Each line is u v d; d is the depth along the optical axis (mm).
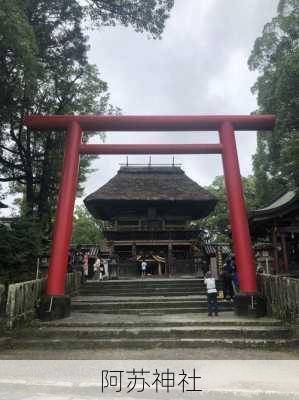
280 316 10461
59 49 17688
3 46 11344
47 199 19516
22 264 12438
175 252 27344
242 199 12695
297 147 11125
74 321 10242
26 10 14297
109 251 26188
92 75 19734
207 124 13742
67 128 13711
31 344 8789
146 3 15945
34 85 13172
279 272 18703
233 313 12125
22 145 19062
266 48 14547
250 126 13664
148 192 27047
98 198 25766
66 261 11953
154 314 12023
